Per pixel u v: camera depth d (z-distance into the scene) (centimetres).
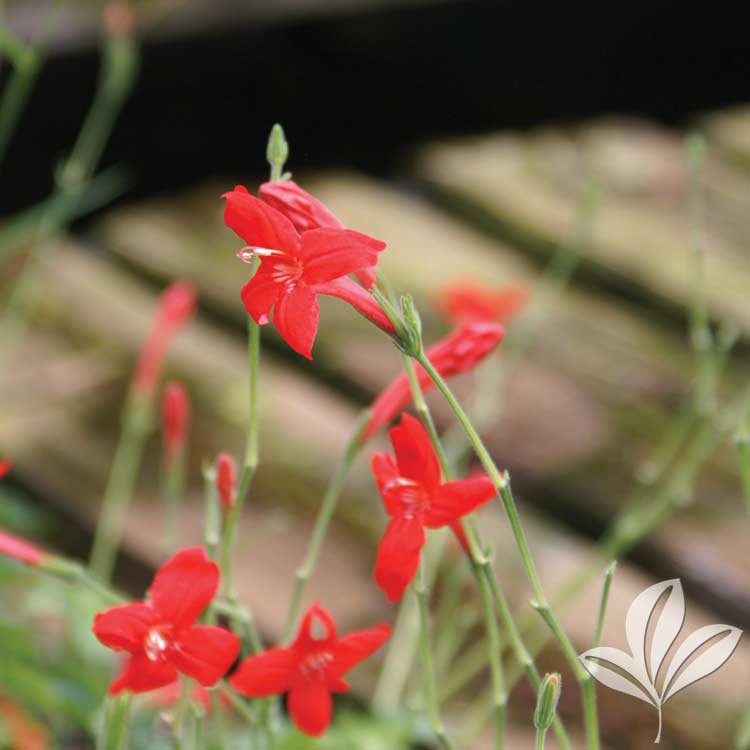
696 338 86
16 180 156
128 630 61
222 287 146
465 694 94
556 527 114
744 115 195
